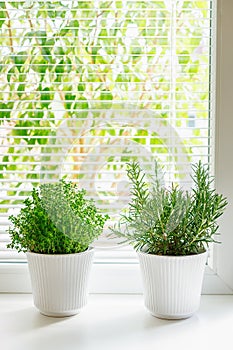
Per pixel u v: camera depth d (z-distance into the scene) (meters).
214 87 1.46
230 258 1.49
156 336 1.23
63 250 1.31
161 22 1.48
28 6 1.48
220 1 1.43
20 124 1.51
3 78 1.49
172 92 1.48
